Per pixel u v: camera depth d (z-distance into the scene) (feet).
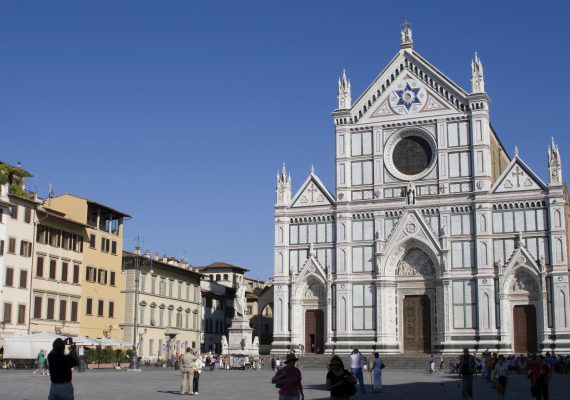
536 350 297.12
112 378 215.92
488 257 305.53
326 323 327.67
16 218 279.28
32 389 155.74
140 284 358.02
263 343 456.45
